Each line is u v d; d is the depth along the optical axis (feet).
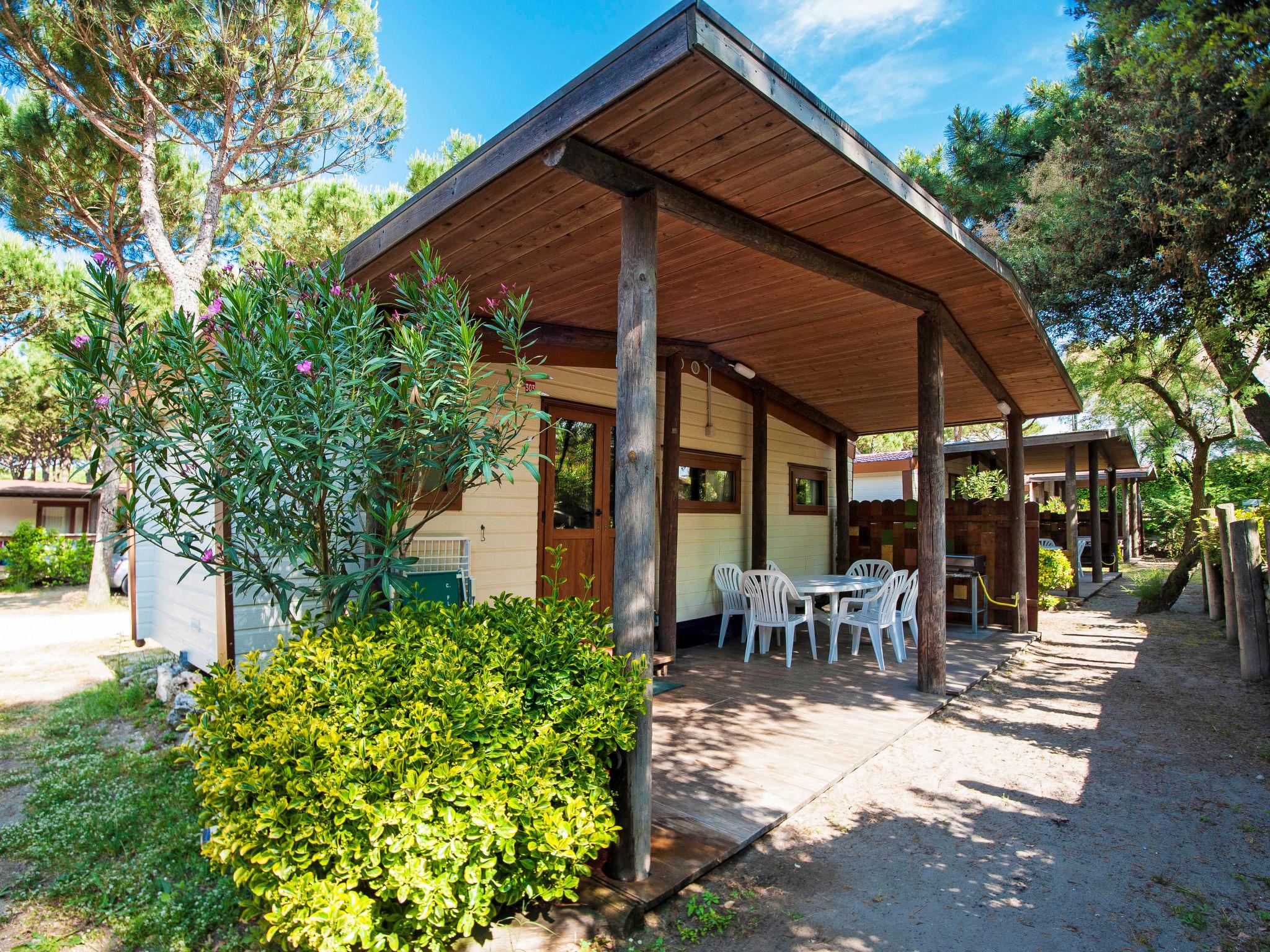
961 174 38.63
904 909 7.73
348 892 6.06
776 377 24.02
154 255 28.63
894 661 20.08
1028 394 23.50
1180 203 22.25
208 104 27.45
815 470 30.45
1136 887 8.15
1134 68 8.98
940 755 12.51
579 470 19.22
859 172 8.86
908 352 20.21
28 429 56.13
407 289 10.08
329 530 10.50
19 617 31.73
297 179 30.04
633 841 8.00
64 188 28.55
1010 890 8.11
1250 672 17.51
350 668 7.31
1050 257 28.58
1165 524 66.44
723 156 8.31
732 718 14.24
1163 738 13.39
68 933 7.36
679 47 6.29
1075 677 18.60
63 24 23.75
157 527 19.29
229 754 6.97
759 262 12.79
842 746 12.55
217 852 6.35
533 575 17.42
